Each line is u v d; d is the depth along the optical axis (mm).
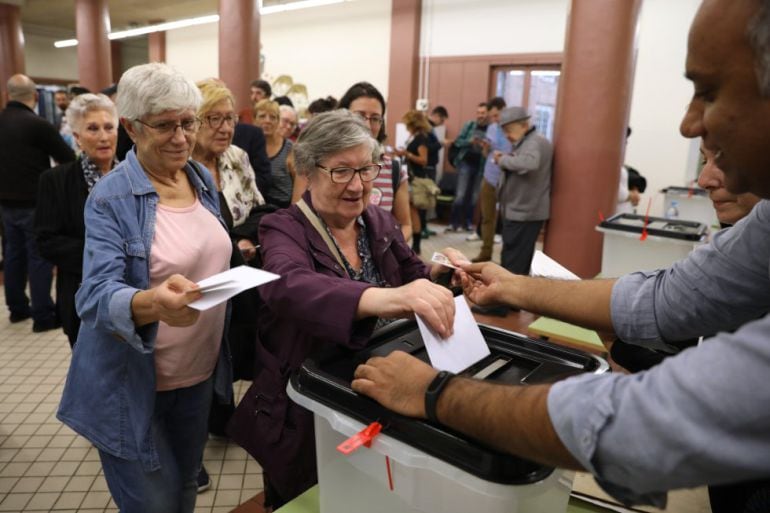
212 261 1312
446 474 649
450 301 876
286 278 1023
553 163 3729
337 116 1200
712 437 448
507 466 608
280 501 1319
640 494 516
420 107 7250
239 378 1579
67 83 14336
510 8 6727
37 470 2104
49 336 3355
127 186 1191
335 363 888
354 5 7961
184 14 10648
